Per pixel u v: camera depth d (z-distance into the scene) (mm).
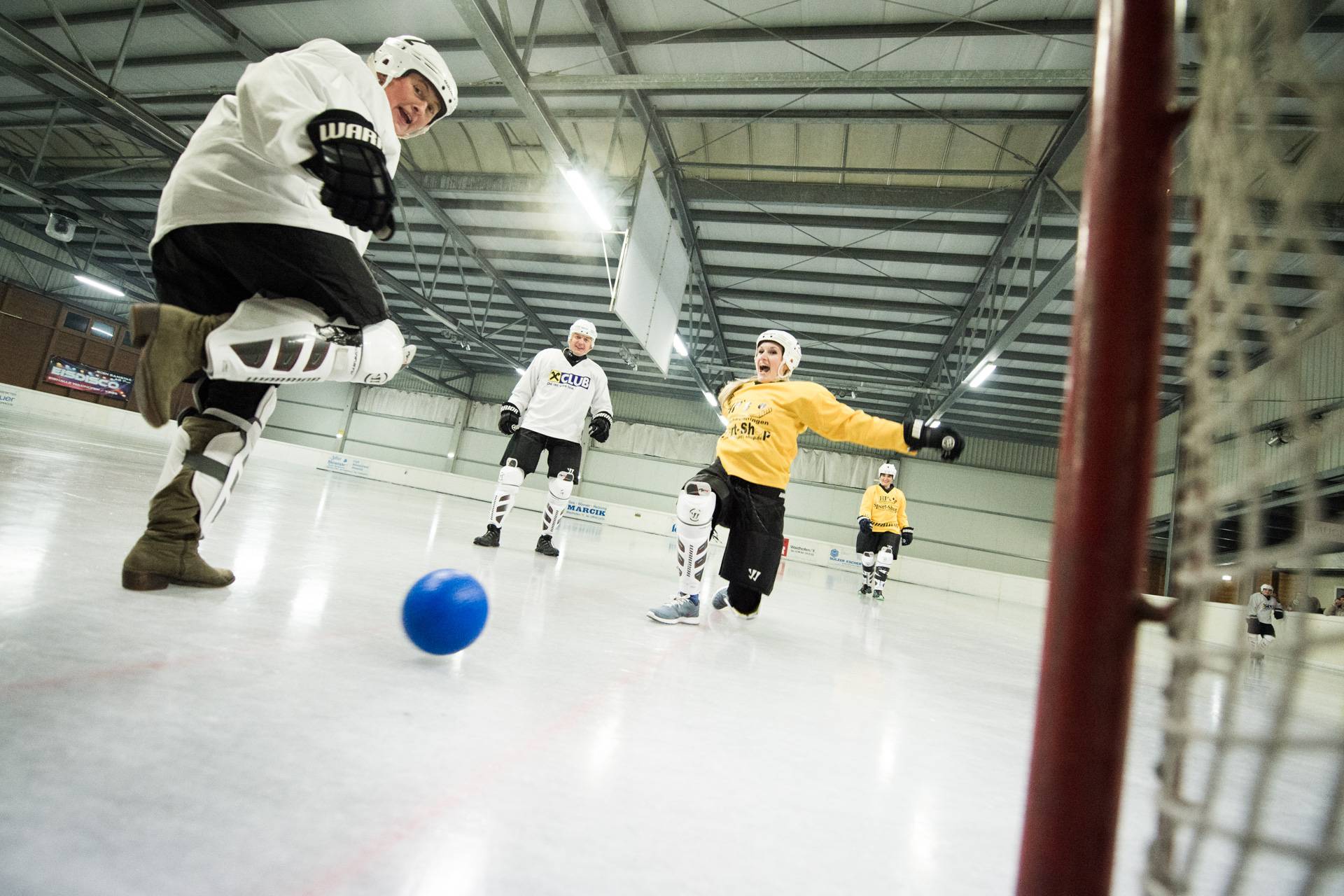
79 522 2338
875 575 7957
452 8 7457
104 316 21250
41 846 677
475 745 1107
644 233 8688
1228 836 516
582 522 16734
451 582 1513
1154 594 15930
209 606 1615
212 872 686
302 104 1340
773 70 7578
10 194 16500
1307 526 450
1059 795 609
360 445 24297
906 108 7859
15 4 8695
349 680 1296
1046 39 6473
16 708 932
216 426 1693
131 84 10070
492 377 23953
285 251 1509
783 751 1361
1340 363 8875
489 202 11938
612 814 961
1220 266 573
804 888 866
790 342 3090
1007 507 19500
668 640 2305
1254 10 529
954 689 2361
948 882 948
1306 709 3105
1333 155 428
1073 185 8703
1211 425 582
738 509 2928
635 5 6988
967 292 11836
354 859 749
